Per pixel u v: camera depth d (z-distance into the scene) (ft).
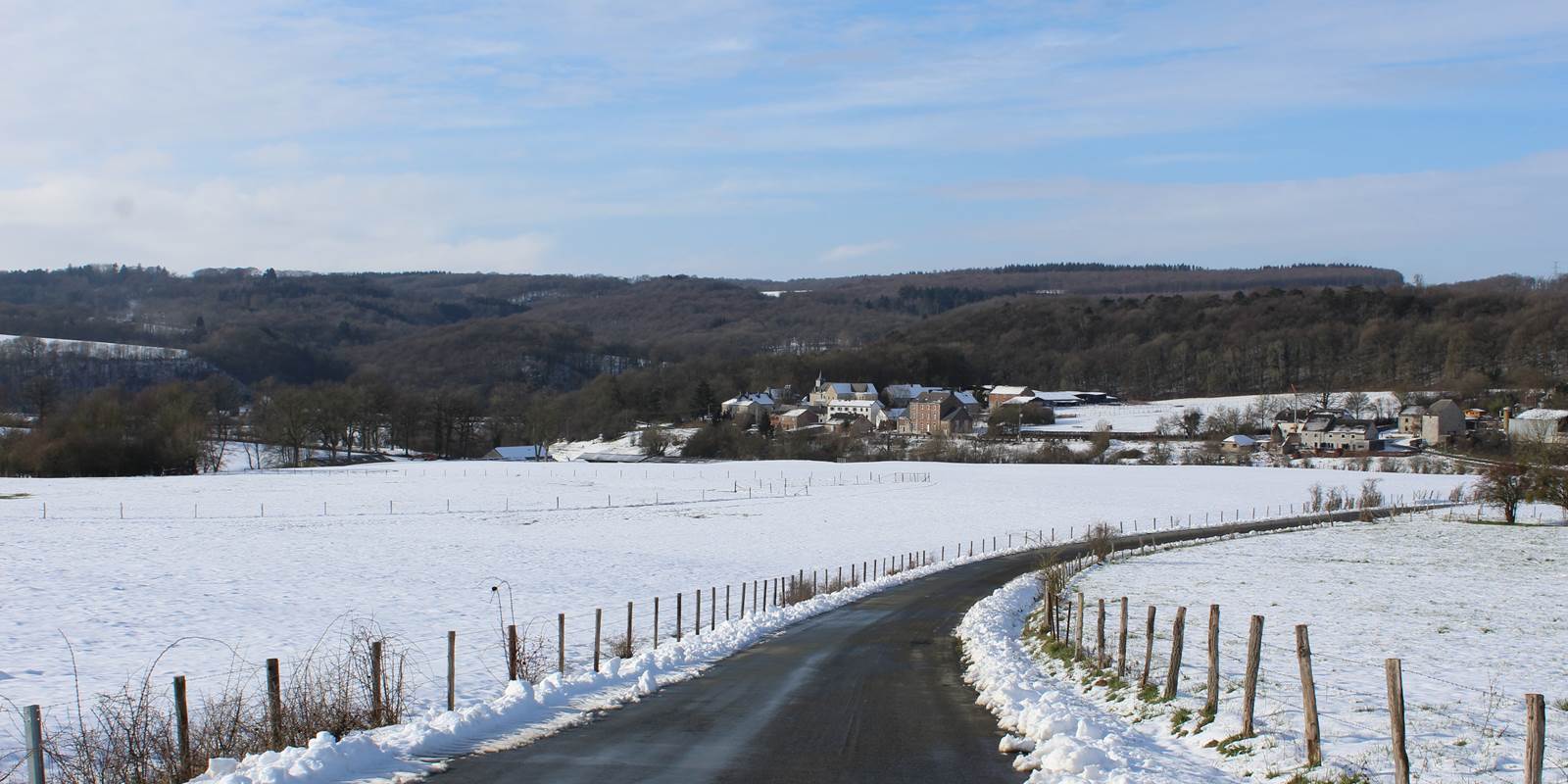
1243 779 35.45
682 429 509.76
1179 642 48.70
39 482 294.66
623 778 35.73
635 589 125.49
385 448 475.72
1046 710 44.73
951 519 226.17
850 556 170.71
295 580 126.21
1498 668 59.88
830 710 49.49
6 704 60.49
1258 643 40.73
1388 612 88.63
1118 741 39.37
